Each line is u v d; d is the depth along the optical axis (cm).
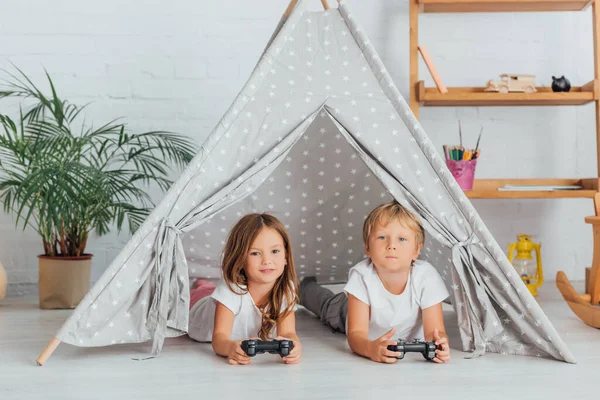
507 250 321
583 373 167
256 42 313
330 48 192
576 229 322
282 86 189
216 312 187
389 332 177
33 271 305
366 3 315
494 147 321
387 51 316
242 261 183
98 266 306
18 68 304
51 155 260
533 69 320
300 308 268
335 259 257
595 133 323
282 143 187
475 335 185
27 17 305
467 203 183
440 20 319
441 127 321
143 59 310
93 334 179
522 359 182
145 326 182
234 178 187
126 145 308
